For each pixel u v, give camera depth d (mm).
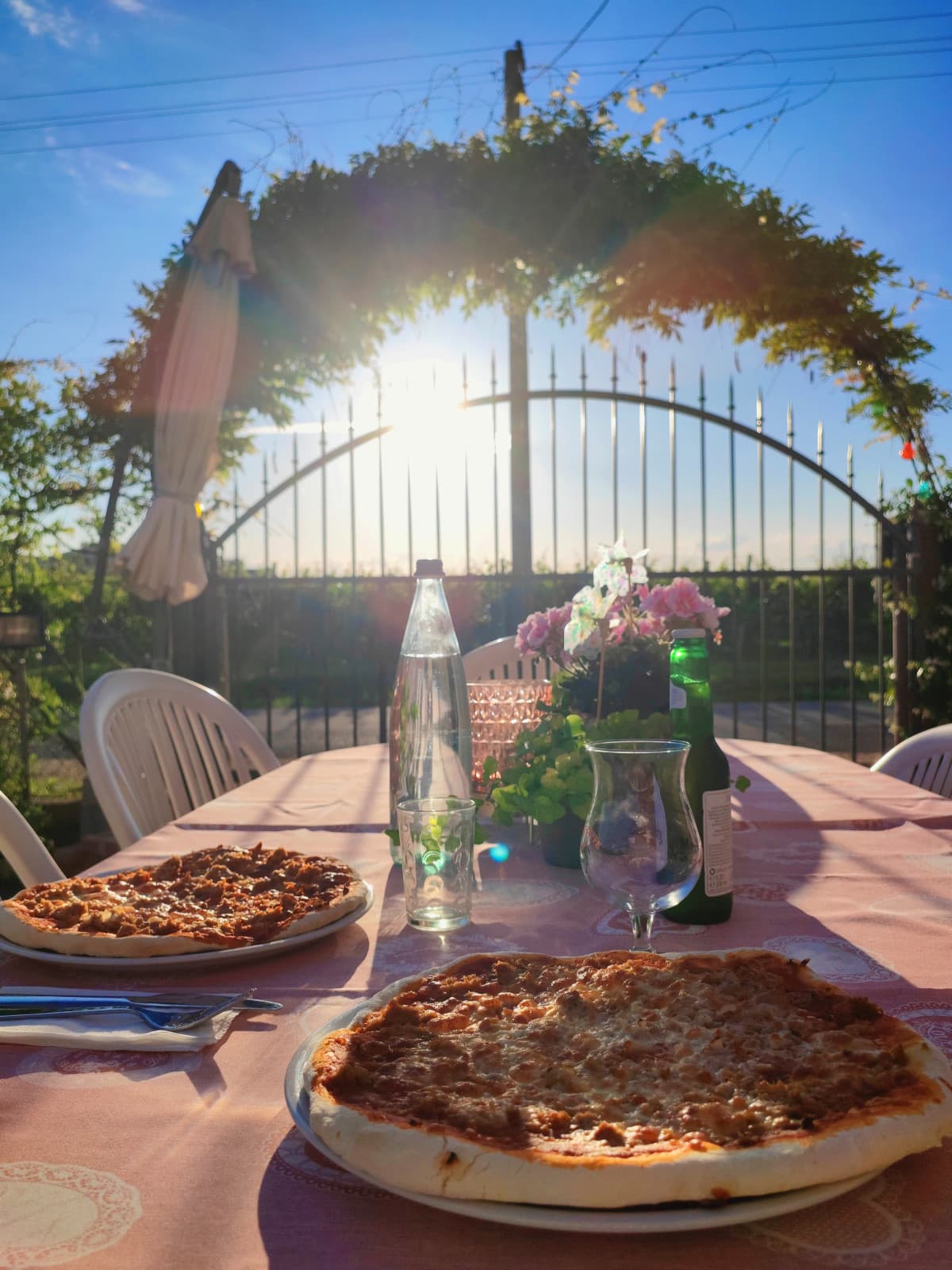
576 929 1097
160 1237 532
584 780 1316
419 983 806
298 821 1719
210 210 4355
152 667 4637
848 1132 535
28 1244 525
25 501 4961
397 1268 503
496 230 4742
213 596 4988
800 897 1197
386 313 4891
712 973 778
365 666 12406
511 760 1422
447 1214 550
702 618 1447
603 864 913
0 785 4559
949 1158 601
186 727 2408
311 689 12609
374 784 2092
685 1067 629
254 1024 830
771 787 1958
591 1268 502
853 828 1602
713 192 4781
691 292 4887
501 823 1373
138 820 2027
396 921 1134
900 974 924
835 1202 556
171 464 4406
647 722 1285
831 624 11234
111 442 4980
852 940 1029
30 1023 808
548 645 1646
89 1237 532
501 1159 519
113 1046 769
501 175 4734
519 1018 723
